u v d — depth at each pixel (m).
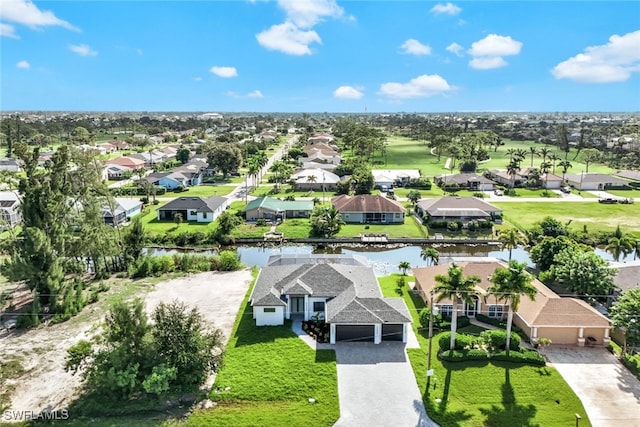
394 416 33.47
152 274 64.25
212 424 32.47
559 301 45.47
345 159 175.38
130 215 95.88
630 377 38.69
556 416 33.44
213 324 47.94
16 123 183.25
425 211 93.75
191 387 36.59
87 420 33.16
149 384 33.44
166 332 36.66
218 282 60.97
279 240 82.50
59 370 40.00
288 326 47.44
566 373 39.16
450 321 48.03
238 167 151.75
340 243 82.44
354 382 37.56
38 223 52.25
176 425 32.41
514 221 91.88
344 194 120.56
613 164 171.50
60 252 54.50
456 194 120.56
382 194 120.25
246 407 34.44
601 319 43.78
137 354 35.25
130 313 35.72
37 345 44.50
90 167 64.69
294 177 134.12
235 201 112.06
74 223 62.12
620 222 92.12
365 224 92.50
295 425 32.44
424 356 41.38
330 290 48.91
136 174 147.00
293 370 39.03
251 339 44.47
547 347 43.41
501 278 40.28
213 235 82.81
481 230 87.62
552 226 81.25
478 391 36.28
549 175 133.25
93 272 66.00
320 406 34.44
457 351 41.09
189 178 134.00
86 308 52.81
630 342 41.72
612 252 61.97
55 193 54.19
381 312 44.22
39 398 36.03
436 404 34.69
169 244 80.94
